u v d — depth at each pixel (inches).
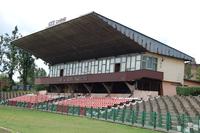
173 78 2491.4
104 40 2402.8
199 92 2059.5
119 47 2412.6
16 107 2898.6
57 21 2491.4
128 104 2047.2
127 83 2374.5
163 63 2447.1
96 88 2797.7
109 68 2615.7
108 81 2455.7
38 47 3181.6
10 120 1465.3
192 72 3307.1
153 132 1247.5
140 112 1544.0
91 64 2837.1
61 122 1501.0
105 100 2281.0
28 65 4471.0
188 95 2047.2
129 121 1605.6
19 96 3496.6
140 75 2257.6
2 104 3304.6
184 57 2546.8
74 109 2148.1
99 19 2144.4
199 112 1494.8
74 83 2925.7
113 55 2586.1
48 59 3430.1
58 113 2261.3
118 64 2539.4
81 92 2987.2
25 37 2989.7
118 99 2213.3
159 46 2400.3
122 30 2198.6
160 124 1391.5
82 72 2950.3
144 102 2004.2
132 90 2351.1
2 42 4409.5
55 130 1130.7
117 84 2551.7
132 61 2411.4
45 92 3508.9
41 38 2876.5
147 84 2379.4
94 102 2326.5
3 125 1212.5
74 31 2474.2
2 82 4259.4
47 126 1267.2
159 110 1702.8
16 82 4559.5
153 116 1435.8
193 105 1672.0
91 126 1364.4
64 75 3243.1
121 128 1344.7
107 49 2529.5
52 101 2829.7
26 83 4441.4
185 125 1253.7
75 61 3085.6
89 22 2249.0
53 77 3218.5
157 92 2353.6
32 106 2797.7
